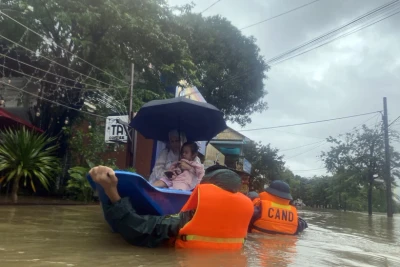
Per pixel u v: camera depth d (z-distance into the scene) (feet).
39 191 42.24
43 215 21.18
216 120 20.71
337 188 93.40
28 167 29.32
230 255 11.61
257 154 108.06
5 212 21.49
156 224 11.87
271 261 11.32
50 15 41.45
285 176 131.03
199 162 18.66
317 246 16.20
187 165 17.38
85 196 38.34
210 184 12.25
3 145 29.50
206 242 12.14
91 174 11.54
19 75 44.88
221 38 75.05
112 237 13.88
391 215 69.46
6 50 40.68
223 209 11.93
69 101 44.57
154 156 26.02
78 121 49.78
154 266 9.46
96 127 47.80
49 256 9.98
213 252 11.73
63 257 9.95
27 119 47.50
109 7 39.40
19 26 41.16
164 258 10.49
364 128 88.07
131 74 44.21
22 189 41.37
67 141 45.39
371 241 20.86
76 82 41.60
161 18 46.80
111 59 46.19
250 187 105.91
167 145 20.66
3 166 28.35
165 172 17.56
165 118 21.30
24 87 43.52
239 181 12.57
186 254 11.16
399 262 13.89
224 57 74.33
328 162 91.30
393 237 24.84
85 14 38.34
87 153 43.62
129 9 42.88
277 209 18.94
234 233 12.48
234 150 93.71
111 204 12.05
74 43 42.45
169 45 44.65
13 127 40.55
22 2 39.37
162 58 46.55
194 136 22.58
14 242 11.78
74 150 44.73
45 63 42.86
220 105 78.95
